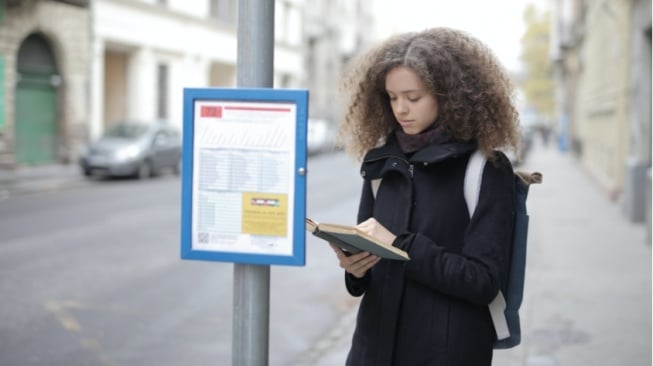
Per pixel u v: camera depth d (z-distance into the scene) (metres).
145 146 19.50
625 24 12.80
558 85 46.75
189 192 2.01
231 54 32.66
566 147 41.06
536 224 11.67
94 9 22.55
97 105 22.88
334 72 49.44
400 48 2.03
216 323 5.94
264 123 1.96
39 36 20.59
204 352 5.20
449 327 1.96
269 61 2.04
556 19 40.25
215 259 2.01
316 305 6.68
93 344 5.32
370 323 2.04
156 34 26.56
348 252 1.98
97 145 19.02
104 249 9.02
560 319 5.77
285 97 1.93
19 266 7.90
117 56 25.94
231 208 1.99
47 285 7.05
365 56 2.22
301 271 8.19
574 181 20.95
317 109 45.69
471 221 1.93
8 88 19.11
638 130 11.34
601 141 17.70
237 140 1.97
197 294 6.88
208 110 1.99
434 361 1.96
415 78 1.97
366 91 2.20
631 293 6.66
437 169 2.00
